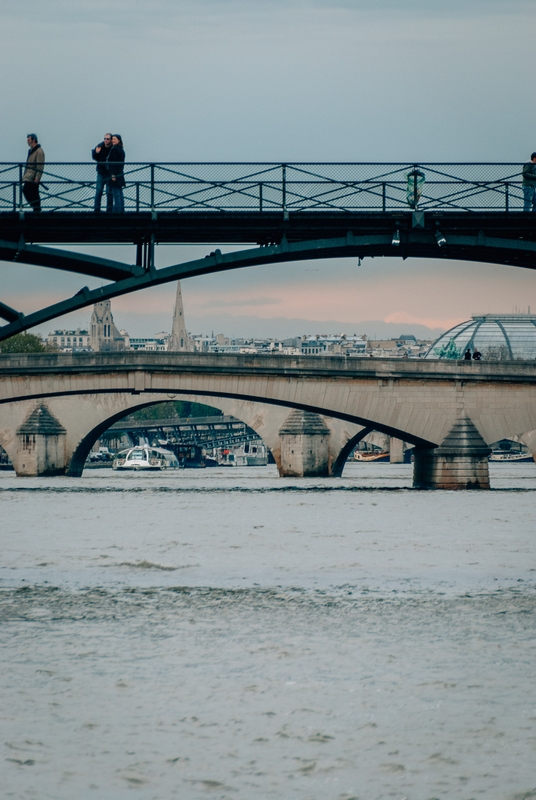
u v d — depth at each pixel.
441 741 25.64
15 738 25.69
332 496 91.25
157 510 77.56
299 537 60.03
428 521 68.44
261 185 56.69
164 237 59.16
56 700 28.28
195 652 32.91
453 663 31.69
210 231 57.97
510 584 44.84
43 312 56.41
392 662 31.80
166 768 24.19
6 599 41.06
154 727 26.45
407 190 57.09
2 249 55.91
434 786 23.34
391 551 54.44
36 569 48.66
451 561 51.12
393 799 22.80
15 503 84.62
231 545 56.75
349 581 45.50
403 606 39.88
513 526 65.44
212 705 27.98
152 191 56.19
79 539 59.31
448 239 58.19
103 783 23.44
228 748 25.25
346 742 25.62
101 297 56.66
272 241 60.03
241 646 33.66
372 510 76.50
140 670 30.92
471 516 71.69
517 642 34.16
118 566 49.56
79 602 40.53
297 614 38.38
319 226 57.97
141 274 56.81
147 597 41.59
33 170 55.03
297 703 28.11
